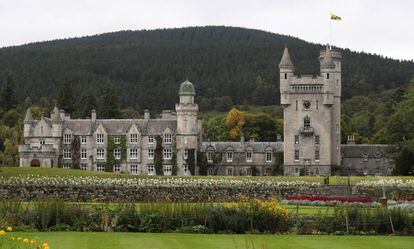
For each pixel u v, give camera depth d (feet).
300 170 508.53
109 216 178.70
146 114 522.47
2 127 636.07
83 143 515.09
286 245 154.51
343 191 307.99
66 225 176.86
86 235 166.20
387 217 180.14
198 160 519.19
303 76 508.94
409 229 178.91
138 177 356.18
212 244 153.28
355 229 179.52
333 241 162.61
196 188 303.48
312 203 263.90
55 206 178.40
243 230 177.58
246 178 357.00
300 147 509.76
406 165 451.94
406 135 482.28
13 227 173.58
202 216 178.19
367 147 552.82
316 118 508.94
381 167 545.44
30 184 291.79
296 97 510.17
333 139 517.96
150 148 511.81
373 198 281.95
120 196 296.30
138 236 166.20
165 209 179.42
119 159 512.22
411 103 485.97
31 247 117.29
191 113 509.35
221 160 524.52
